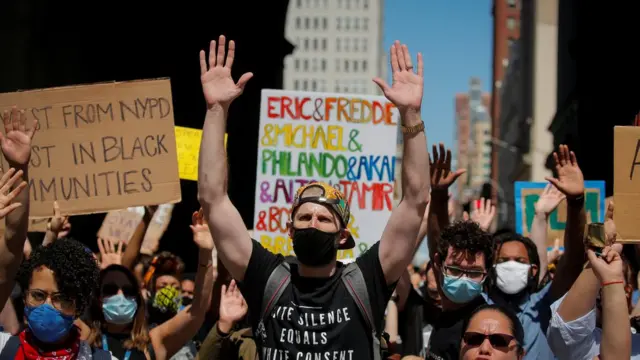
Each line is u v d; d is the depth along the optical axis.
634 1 15.18
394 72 3.90
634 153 4.77
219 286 5.96
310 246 3.66
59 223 5.30
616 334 4.00
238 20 23.19
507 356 4.01
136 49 19.12
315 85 149.50
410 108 3.82
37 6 13.80
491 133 106.00
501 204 60.44
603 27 18.19
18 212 4.07
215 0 21.52
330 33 149.25
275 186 6.28
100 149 5.43
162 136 5.43
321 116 6.32
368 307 3.68
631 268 5.48
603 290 4.07
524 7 62.62
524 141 60.00
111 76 18.25
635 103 15.14
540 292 5.45
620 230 4.74
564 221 7.70
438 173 5.64
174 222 20.39
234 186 24.88
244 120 25.27
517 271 5.40
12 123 4.15
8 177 3.99
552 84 54.34
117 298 5.01
